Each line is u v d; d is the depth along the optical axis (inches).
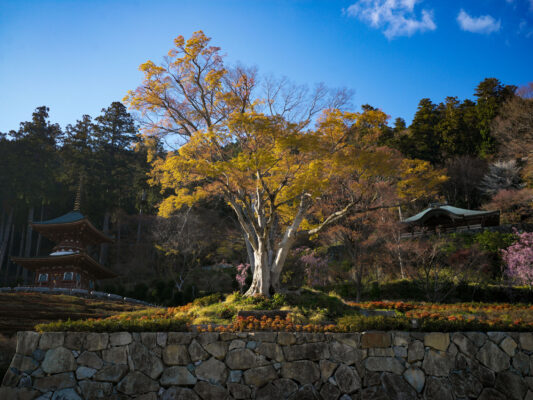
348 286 1346.0
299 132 688.4
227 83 697.0
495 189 2017.7
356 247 1279.5
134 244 2314.2
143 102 746.8
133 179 2522.1
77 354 404.5
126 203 2559.1
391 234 1339.8
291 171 714.2
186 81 751.7
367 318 462.6
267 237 752.3
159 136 781.3
